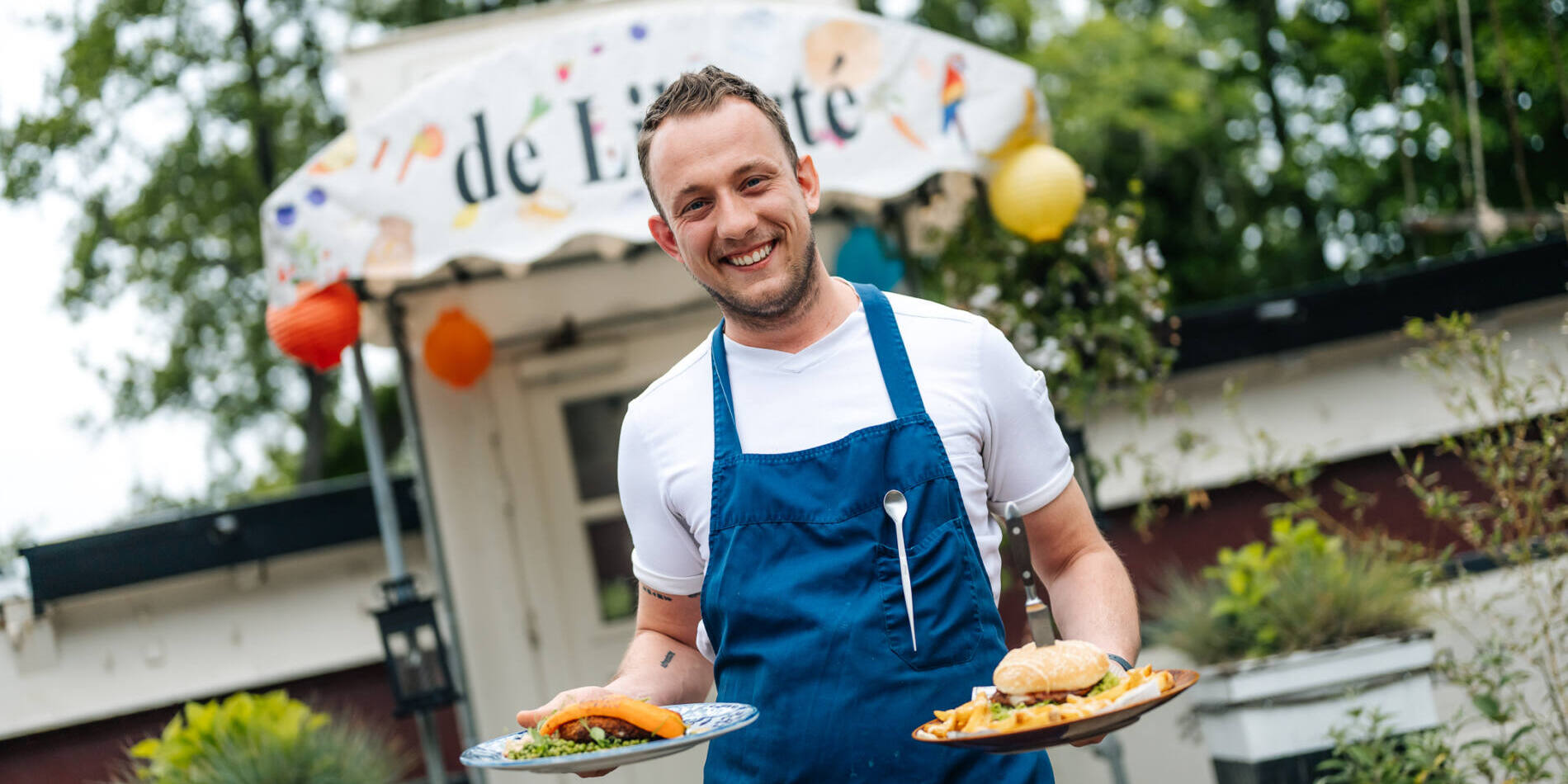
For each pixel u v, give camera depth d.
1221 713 4.62
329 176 4.42
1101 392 5.46
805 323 2.11
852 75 4.50
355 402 18.36
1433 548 5.66
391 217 4.41
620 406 5.95
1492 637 4.56
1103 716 1.75
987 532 2.10
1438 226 9.10
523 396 5.93
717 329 2.23
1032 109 4.62
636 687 2.24
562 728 1.97
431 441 5.87
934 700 1.98
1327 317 5.68
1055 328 5.40
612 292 5.89
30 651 5.74
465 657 5.82
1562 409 4.65
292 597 5.92
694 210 2.02
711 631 2.15
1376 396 5.79
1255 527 5.80
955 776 1.97
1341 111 17.86
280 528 5.80
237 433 17.69
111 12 15.40
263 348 16.98
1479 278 5.65
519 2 16.12
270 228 4.44
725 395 2.14
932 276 6.61
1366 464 5.80
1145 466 5.49
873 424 2.07
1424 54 17.05
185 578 5.83
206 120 15.95
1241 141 18.09
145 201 15.60
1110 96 16.16
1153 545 5.79
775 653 2.03
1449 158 16.56
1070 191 4.67
